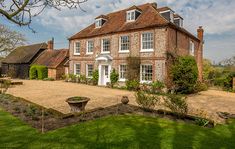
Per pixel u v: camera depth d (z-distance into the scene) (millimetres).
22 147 4871
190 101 13008
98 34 22422
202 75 25391
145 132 6070
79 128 6371
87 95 14461
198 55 25109
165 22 17141
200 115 8773
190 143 5266
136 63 18688
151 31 18094
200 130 6367
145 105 9133
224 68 25062
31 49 36844
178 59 17016
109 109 9156
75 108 8438
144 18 19641
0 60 40156
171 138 5598
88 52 24250
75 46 25984
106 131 6117
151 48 18281
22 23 3801
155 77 17734
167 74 17109
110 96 14094
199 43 25234
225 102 12734
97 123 6945
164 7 20078
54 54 32844
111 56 21312
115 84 20453
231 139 5633
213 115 9109
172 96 8320
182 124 7000
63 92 15898
